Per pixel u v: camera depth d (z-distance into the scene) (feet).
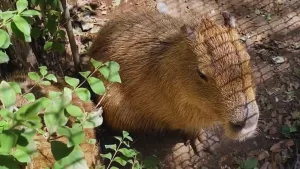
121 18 4.75
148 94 4.42
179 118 4.44
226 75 3.67
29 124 2.52
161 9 5.75
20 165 2.80
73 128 2.61
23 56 4.60
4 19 2.74
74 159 2.60
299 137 4.74
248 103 3.68
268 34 5.51
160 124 4.73
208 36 3.79
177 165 4.74
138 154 4.16
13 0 4.24
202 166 4.70
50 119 2.54
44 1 4.10
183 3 5.82
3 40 2.69
